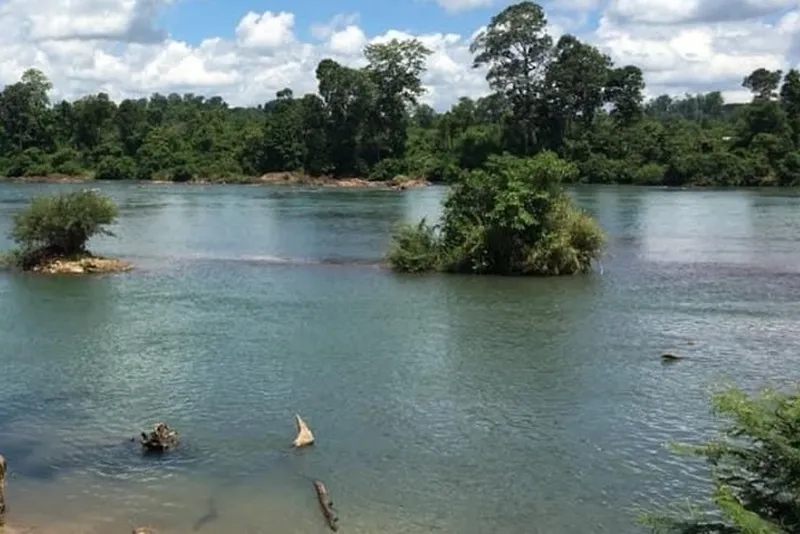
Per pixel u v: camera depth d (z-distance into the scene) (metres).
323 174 129.00
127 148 146.75
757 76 134.50
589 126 127.25
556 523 12.37
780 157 112.69
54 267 37.41
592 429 16.36
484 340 23.88
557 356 22.03
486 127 133.38
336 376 20.17
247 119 164.62
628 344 23.30
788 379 19.69
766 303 29.41
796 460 8.06
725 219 63.22
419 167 127.06
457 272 37.34
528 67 124.56
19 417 17.17
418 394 18.69
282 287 33.56
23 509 12.70
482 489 13.57
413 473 14.23
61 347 23.17
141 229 57.25
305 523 12.34
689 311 28.02
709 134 128.25
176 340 24.05
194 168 133.50
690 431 16.17
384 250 45.88
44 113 150.12
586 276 36.09
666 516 9.91
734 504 7.90
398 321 26.64
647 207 75.44
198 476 14.07
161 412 17.45
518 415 17.22
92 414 17.36
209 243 49.34
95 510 12.73
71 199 38.47
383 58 129.62
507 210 36.06
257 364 21.33
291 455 15.04
